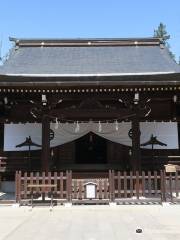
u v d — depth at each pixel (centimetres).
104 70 1828
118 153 1719
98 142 1998
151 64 1964
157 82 1327
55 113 1467
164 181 1284
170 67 1889
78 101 1565
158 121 1656
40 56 2173
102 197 1297
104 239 760
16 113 1666
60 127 1606
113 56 2164
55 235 803
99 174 1467
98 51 2284
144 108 1466
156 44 2347
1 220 998
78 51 2291
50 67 1909
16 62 2017
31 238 776
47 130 1454
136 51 2266
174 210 1147
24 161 1648
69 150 1719
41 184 1266
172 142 1648
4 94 1447
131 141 1582
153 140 1630
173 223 937
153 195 1349
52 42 2370
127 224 926
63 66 1934
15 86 1336
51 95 1438
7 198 1440
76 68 1886
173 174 1530
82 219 1005
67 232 834
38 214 1095
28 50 2306
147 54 2194
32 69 1862
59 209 1182
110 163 1714
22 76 1331
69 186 1267
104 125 1611
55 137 1600
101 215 1068
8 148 1656
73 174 1464
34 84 1326
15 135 1658
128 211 1138
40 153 1648
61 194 1282
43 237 784
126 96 1439
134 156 1434
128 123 1605
